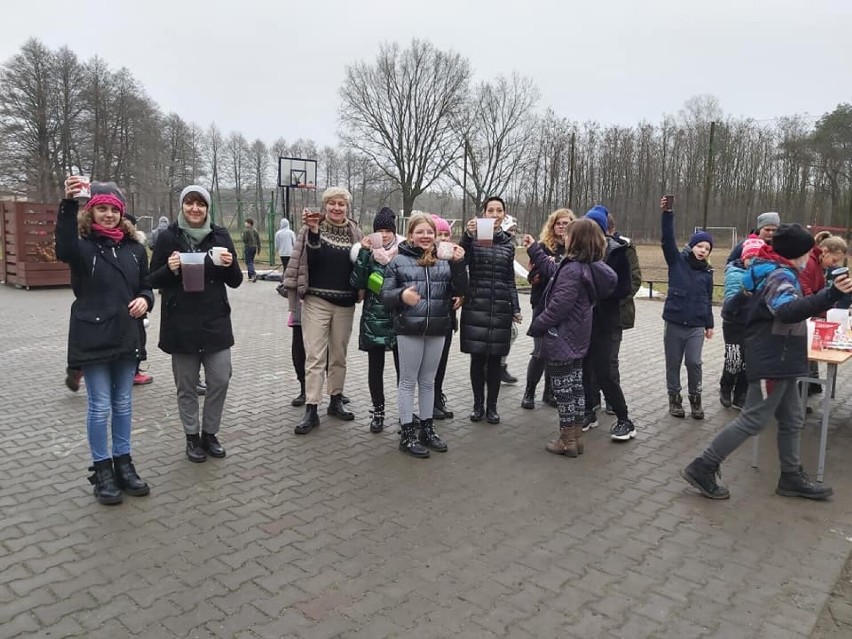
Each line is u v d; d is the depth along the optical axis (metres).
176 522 3.50
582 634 2.58
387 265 4.48
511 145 43.41
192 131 54.53
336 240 5.02
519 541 3.36
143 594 2.80
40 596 2.78
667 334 5.60
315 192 47.31
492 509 3.74
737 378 5.88
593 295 4.42
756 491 4.08
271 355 8.12
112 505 3.69
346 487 4.02
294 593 2.83
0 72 41.28
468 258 5.13
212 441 4.50
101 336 3.58
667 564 3.15
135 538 3.31
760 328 3.74
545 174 43.38
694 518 3.67
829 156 35.75
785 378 3.69
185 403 4.36
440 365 5.42
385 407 5.82
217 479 4.11
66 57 42.97
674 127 43.06
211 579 2.93
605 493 4.00
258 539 3.32
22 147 41.59
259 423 5.29
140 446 4.70
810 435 5.25
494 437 5.05
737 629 2.63
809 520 3.67
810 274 5.33
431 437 4.72
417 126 43.44
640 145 43.22
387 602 2.78
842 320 5.05
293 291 5.17
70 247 3.44
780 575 3.07
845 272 3.37
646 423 5.48
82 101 43.62
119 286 3.65
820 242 5.46
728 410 5.90
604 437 5.10
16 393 6.08
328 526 3.49
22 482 4.03
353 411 5.67
